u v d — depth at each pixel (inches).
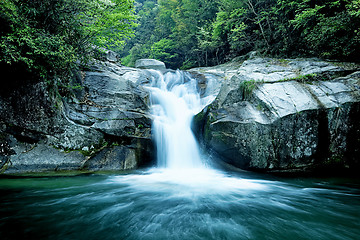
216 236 101.0
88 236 99.8
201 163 292.7
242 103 269.7
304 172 242.8
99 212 131.4
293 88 265.6
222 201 156.3
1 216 121.4
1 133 225.5
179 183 211.9
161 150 293.7
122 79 338.0
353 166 239.3
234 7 582.9
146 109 328.8
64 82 276.2
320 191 185.5
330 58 355.3
